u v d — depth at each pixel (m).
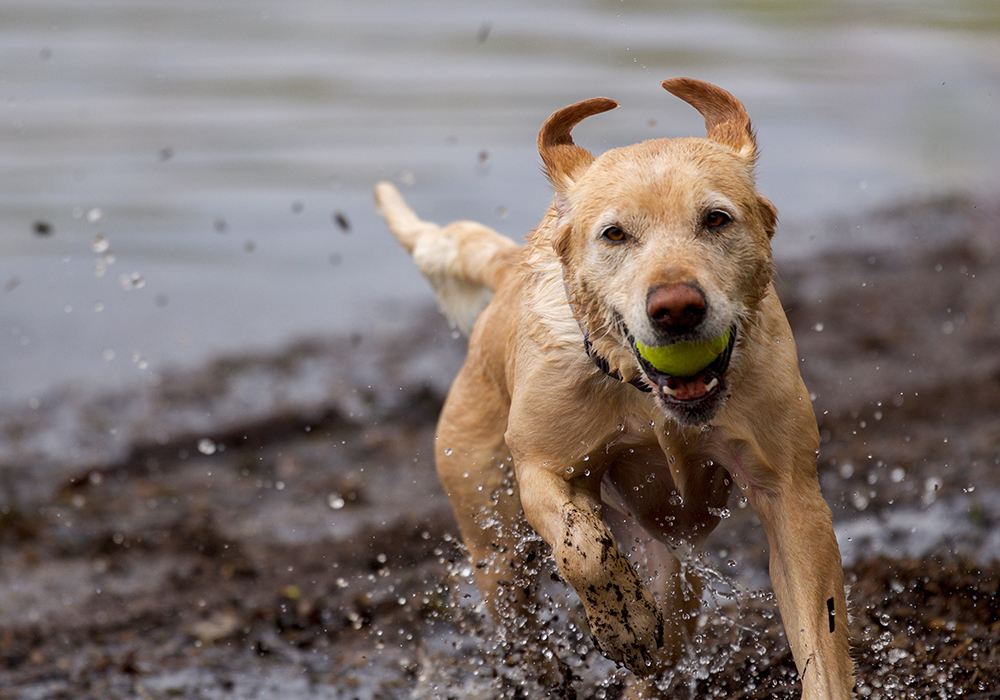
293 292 17.47
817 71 31.05
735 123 5.64
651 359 4.96
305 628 8.33
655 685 6.42
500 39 39.50
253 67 34.41
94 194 21.47
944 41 32.94
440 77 32.16
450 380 13.80
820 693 4.94
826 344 14.10
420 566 9.26
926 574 7.52
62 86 30.86
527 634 6.95
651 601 5.44
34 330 15.85
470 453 6.93
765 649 6.92
